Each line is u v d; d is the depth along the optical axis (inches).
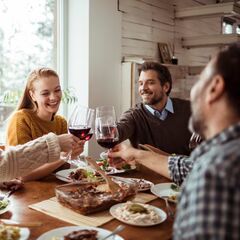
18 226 42.4
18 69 121.0
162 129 91.3
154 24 159.8
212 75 26.0
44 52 128.0
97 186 56.6
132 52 148.5
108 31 134.0
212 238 22.3
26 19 121.9
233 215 22.2
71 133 62.8
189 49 187.9
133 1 145.5
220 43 167.0
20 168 53.2
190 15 167.2
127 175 68.4
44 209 48.3
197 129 28.7
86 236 38.4
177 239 25.8
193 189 24.3
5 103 116.3
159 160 58.2
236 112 25.6
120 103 142.7
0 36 115.3
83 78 128.7
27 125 79.5
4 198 51.6
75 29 129.0
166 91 92.2
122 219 44.5
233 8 151.6
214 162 23.8
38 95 81.0
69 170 68.3
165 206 51.0
